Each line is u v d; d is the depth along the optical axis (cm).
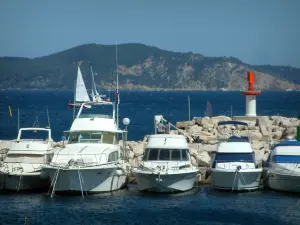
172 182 4728
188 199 4638
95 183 4728
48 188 5047
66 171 4588
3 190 4944
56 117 15512
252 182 4856
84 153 4853
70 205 4438
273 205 4425
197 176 5072
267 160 5175
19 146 5091
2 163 5144
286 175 4722
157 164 4856
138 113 18512
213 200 4594
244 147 5000
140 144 6066
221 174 4828
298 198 4644
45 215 4162
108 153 4912
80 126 5294
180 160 4912
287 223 3978
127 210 4297
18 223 3962
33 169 4931
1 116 15762
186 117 15988
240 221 4031
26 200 4597
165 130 5938
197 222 4003
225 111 19138
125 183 5166
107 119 5388
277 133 6794
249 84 7694
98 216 4147
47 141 5350
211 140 6412
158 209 4334
